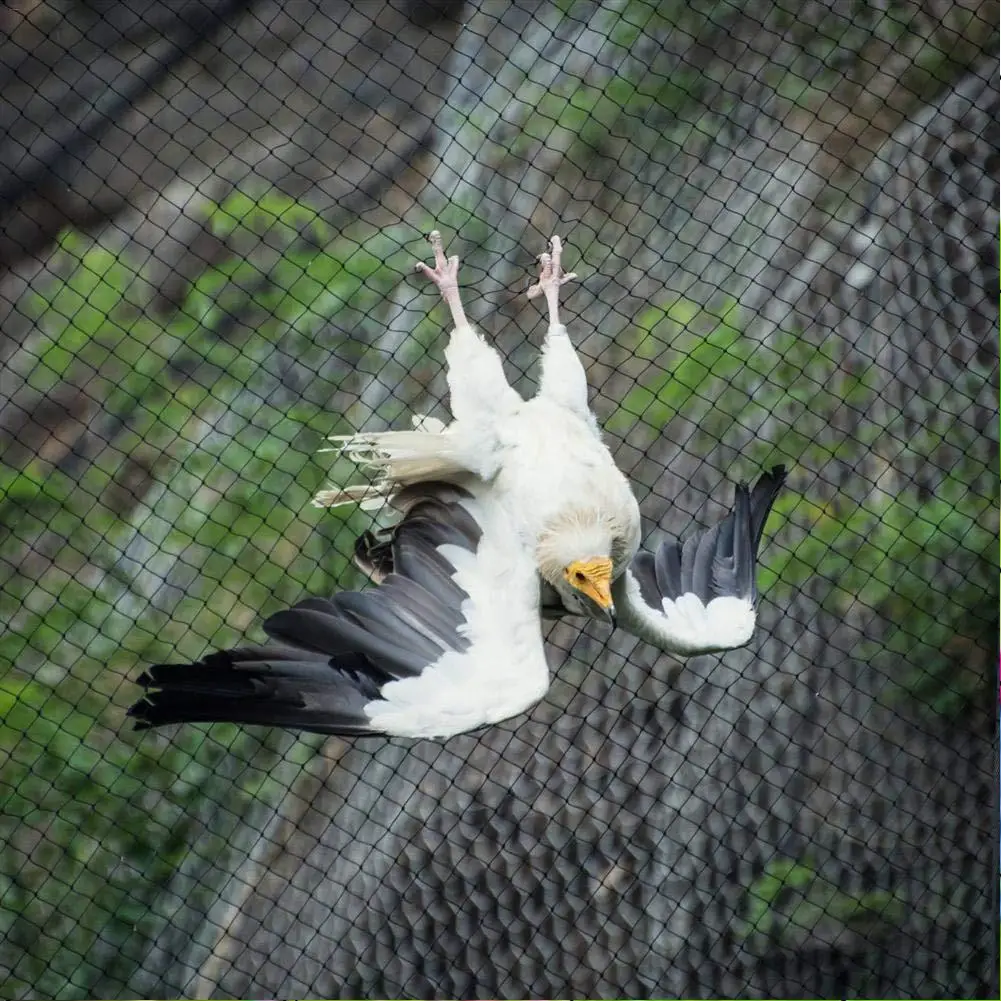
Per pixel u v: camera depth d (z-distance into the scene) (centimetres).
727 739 1215
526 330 1416
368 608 800
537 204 1496
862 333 1292
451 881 1207
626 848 1200
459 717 776
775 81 1474
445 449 848
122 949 1254
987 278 1266
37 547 1462
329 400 1440
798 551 1255
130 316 1579
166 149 1831
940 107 1262
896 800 1177
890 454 1270
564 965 1178
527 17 1714
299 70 1841
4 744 1298
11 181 1798
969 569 1233
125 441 1505
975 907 1171
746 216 1333
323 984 1216
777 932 1179
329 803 1303
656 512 1292
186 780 1295
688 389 1228
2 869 1254
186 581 1383
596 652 1259
